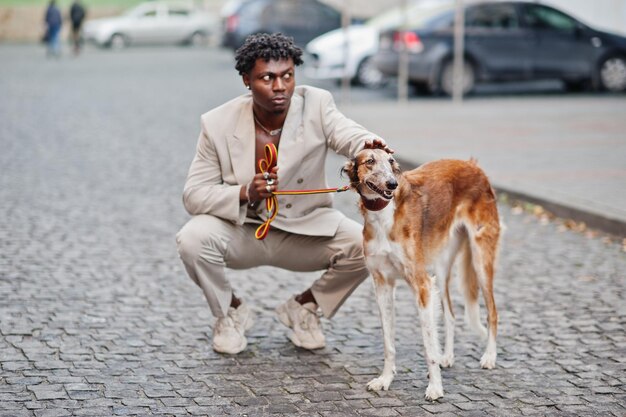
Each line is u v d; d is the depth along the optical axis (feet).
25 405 16.69
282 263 20.22
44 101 66.33
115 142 48.83
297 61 19.08
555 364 18.99
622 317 21.86
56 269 25.85
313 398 17.29
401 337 20.74
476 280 19.30
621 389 17.62
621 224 29.40
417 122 53.01
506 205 34.45
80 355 19.33
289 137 19.24
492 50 65.67
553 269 26.07
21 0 148.56
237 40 94.53
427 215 17.83
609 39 67.31
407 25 65.41
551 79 67.10
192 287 24.48
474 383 18.06
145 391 17.49
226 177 19.49
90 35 130.00
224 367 18.85
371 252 17.51
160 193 36.45
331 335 20.89
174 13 132.05
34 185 37.58
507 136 47.16
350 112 57.98
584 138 46.09
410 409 16.80
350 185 17.24
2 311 22.06
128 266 26.35
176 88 74.59
